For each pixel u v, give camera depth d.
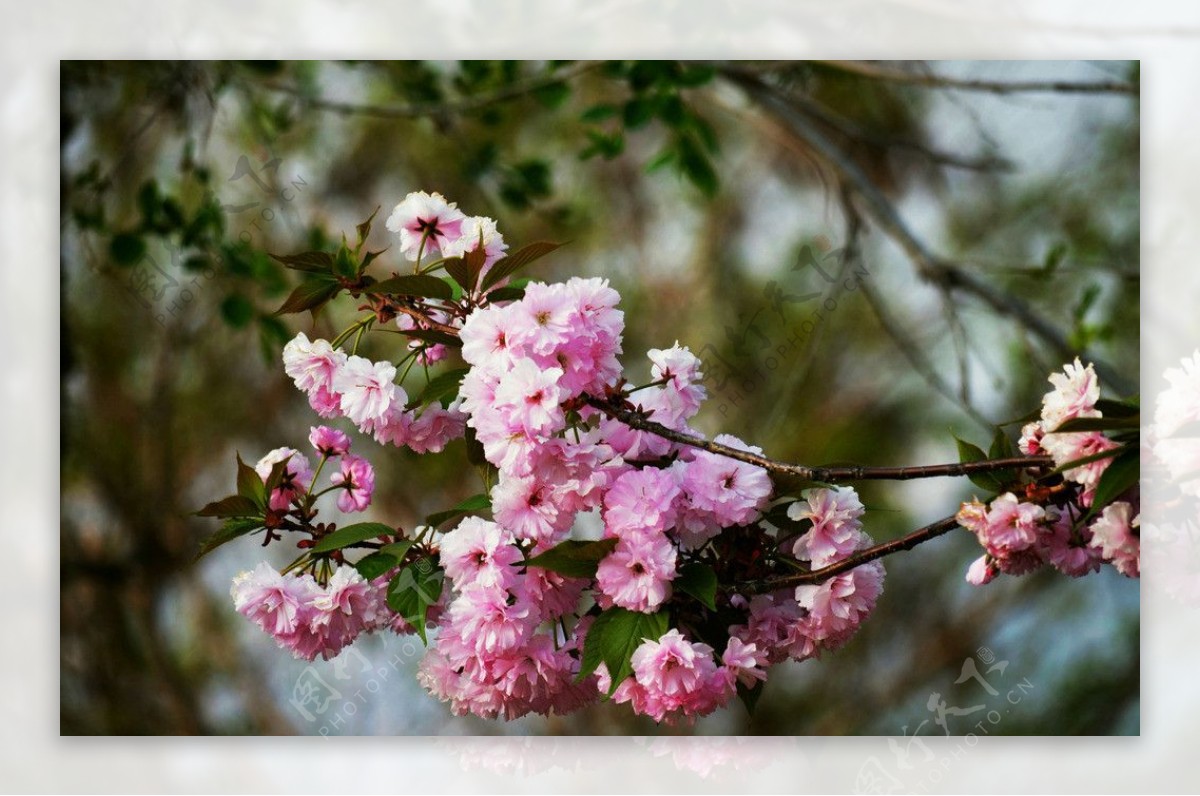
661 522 1.83
